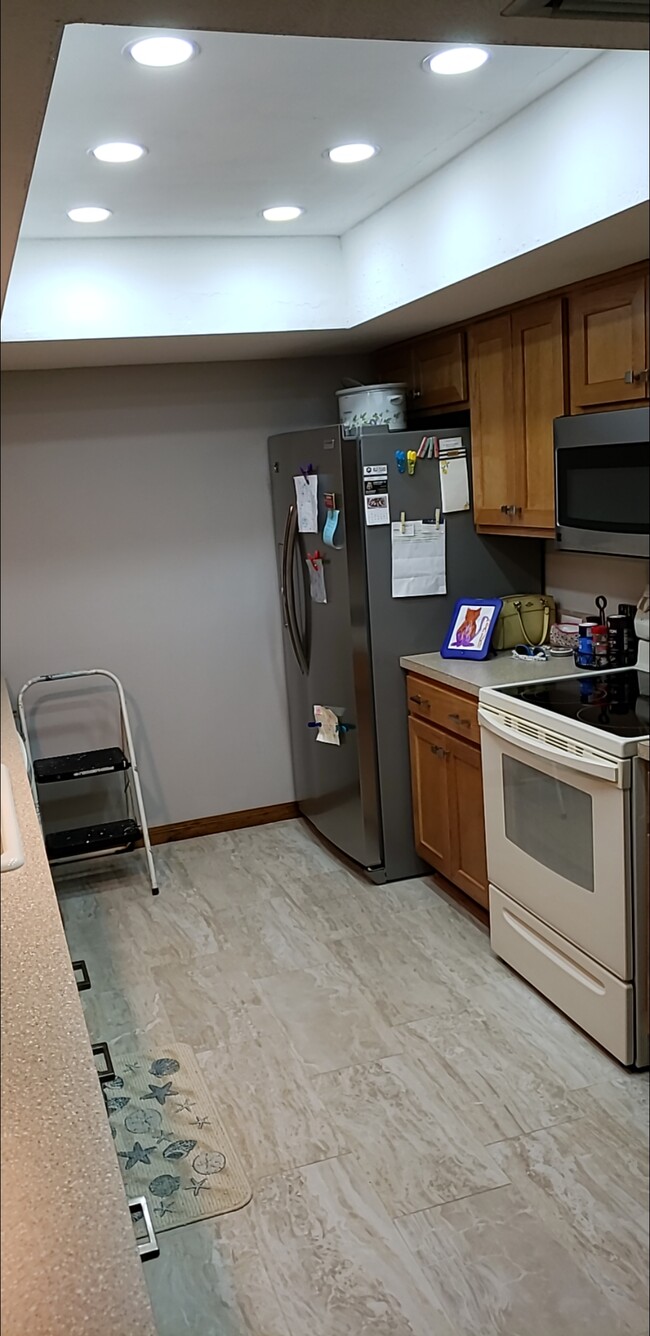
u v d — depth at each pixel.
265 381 4.25
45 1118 0.87
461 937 3.37
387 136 2.46
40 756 4.20
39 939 1.22
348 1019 2.90
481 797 3.24
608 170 2.10
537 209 2.38
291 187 2.85
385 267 3.25
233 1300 1.95
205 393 4.18
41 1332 0.67
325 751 4.04
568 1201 2.15
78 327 3.31
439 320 3.49
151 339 3.44
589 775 2.47
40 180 2.56
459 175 2.71
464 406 3.64
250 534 4.34
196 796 4.46
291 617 4.07
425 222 2.93
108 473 4.11
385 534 3.59
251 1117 2.49
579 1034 2.75
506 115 2.40
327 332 3.66
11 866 1.46
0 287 2.04
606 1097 2.48
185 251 3.38
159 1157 2.36
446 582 3.72
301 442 3.82
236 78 1.98
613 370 2.72
